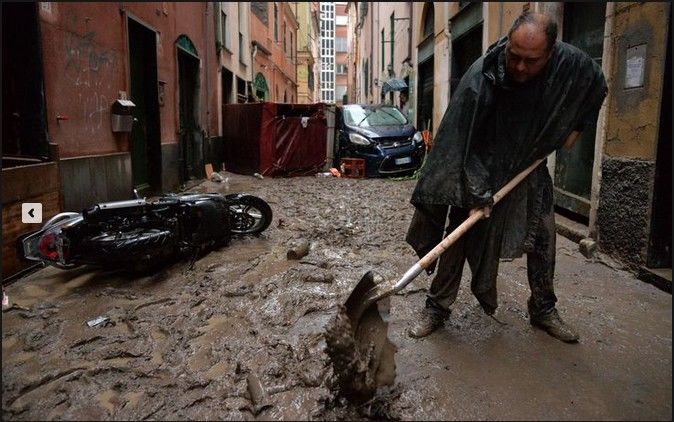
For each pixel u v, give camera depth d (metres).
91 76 5.75
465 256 3.00
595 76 2.66
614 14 4.35
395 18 20.83
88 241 3.74
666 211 3.87
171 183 9.13
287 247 5.10
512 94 2.66
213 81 13.16
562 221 5.63
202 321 3.25
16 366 2.67
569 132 2.73
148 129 8.38
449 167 2.76
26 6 4.52
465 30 10.76
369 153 11.92
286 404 2.31
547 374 2.58
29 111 4.65
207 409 2.30
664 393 2.40
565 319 3.25
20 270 4.11
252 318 3.29
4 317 3.31
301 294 3.68
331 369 2.57
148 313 3.38
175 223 4.15
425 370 2.61
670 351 2.82
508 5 7.95
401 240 5.46
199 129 11.56
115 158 6.22
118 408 2.30
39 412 2.27
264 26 23.45
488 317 3.29
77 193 5.21
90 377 2.55
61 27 5.06
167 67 8.92
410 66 17.59
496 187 2.77
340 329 2.18
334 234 5.72
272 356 2.75
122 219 4.02
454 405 2.31
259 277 4.12
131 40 7.62
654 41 3.83
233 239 5.40
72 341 2.95
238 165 13.32
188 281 4.04
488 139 2.78
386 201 8.23
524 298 3.63
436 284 3.07
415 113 16.42
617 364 2.68
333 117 13.45
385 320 2.47
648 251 3.93
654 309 3.41
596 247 4.60
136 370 2.61
